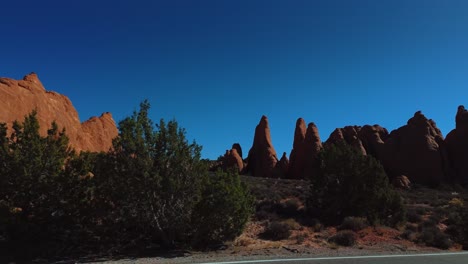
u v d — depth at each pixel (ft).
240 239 60.59
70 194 51.19
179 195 50.70
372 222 80.69
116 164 48.67
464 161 225.35
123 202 49.03
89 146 108.99
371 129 256.73
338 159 90.38
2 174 46.85
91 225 53.26
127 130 49.67
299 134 241.96
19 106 84.33
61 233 52.95
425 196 156.25
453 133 236.43
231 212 53.83
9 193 47.96
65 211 50.78
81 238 53.72
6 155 47.55
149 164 48.96
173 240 53.16
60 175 50.42
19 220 47.50
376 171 87.97
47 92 106.63
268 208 90.48
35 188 48.65
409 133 231.91
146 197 49.01
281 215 84.38
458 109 245.65
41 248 48.06
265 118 252.62
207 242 55.11
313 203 92.12
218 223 53.26
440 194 168.96
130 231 56.95
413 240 68.74
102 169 49.75
